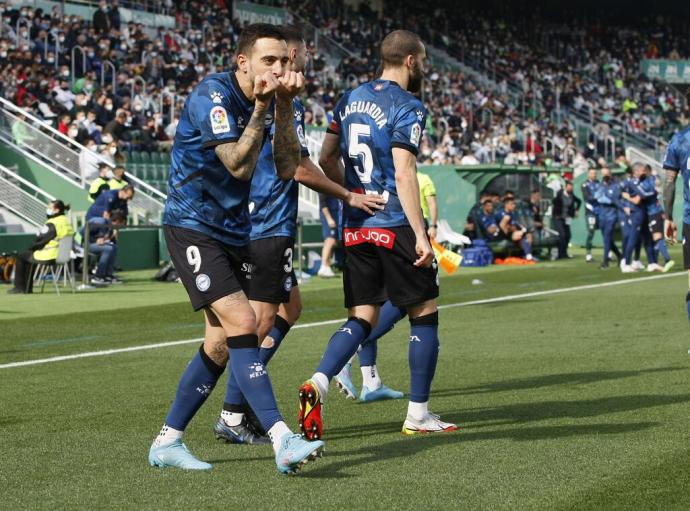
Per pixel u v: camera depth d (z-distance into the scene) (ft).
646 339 46.32
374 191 27.04
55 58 128.57
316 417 22.88
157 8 157.17
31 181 108.78
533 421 28.55
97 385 35.73
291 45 27.81
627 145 211.41
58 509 20.17
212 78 22.63
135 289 81.20
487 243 108.06
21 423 29.12
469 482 21.76
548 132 196.13
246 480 22.26
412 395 27.32
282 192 28.35
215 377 23.70
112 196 84.99
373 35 202.80
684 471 22.50
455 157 155.53
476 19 234.38
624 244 93.09
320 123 144.87
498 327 51.70
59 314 61.57
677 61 250.98
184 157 22.89
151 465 23.76
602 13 267.18
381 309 32.01
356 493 20.99
